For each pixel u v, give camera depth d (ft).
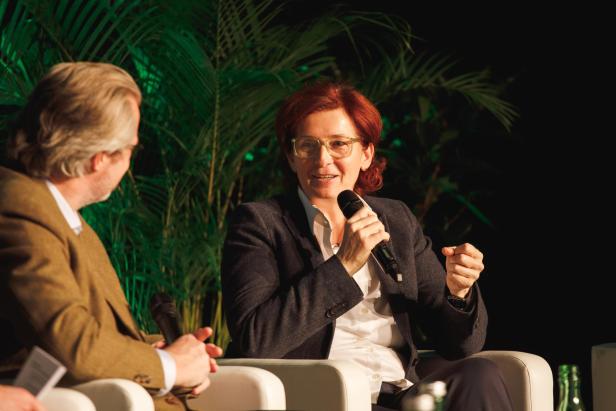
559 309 41.45
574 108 41.50
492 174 42.91
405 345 22.35
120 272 29.14
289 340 20.52
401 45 34.58
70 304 15.48
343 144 22.22
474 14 43.14
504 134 42.14
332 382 18.90
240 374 18.20
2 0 28.63
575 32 41.57
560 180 41.70
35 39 28.71
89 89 16.34
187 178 29.86
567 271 41.37
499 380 20.38
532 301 42.01
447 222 40.98
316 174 22.18
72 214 17.01
